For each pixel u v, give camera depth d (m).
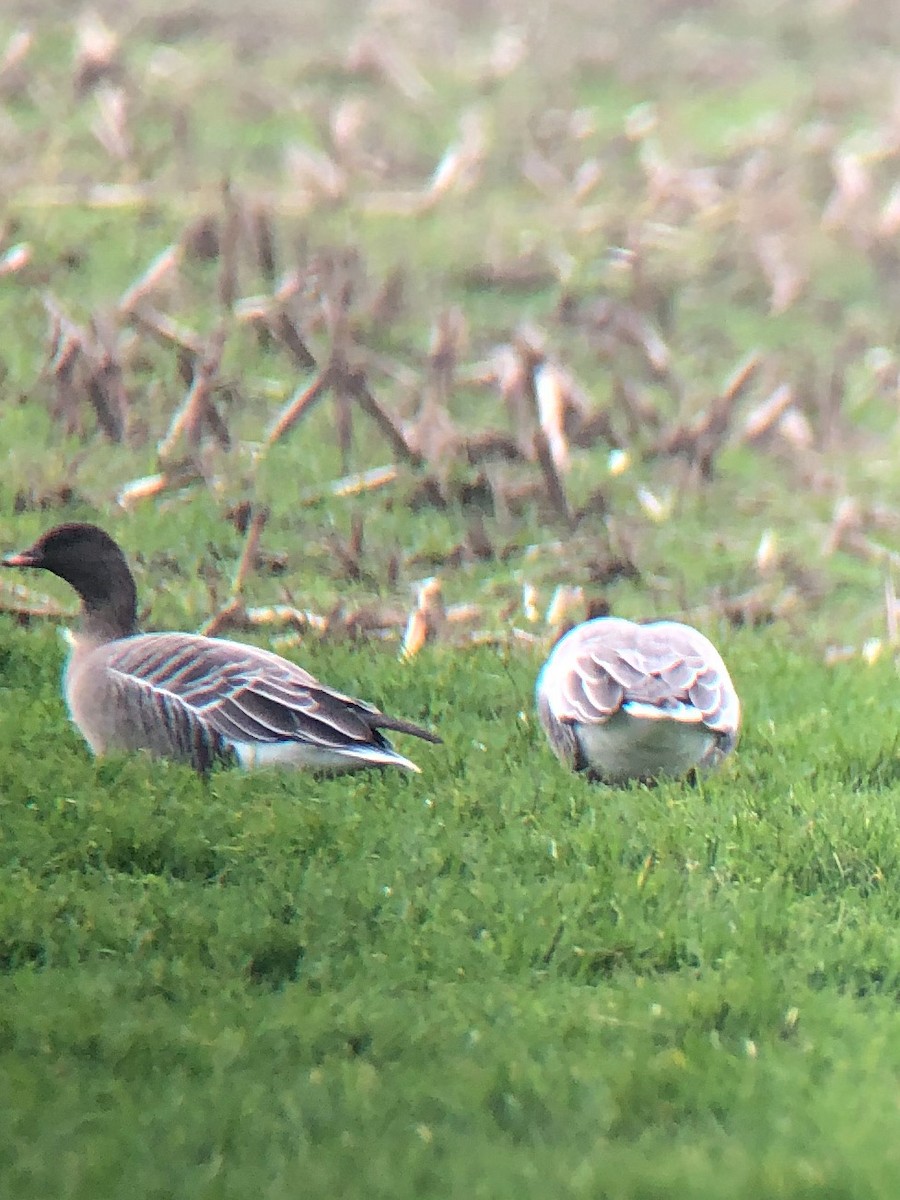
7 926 9.54
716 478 20.58
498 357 21.70
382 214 28.22
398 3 40.25
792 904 10.14
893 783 12.19
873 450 21.83
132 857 10.46
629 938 9.65
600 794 11.49
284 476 19.22
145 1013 8.83
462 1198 7.34
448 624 15.71
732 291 26.62
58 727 12.45
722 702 11.73
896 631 16.45
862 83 35.81
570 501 19.38
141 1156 7.62
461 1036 8.69
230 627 15.30
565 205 29.08
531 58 37.03
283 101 32.91
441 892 10.00
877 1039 8.70
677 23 40.78
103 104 29.59
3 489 18.20
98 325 20.80
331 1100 8.09
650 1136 7.94
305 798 11.11
